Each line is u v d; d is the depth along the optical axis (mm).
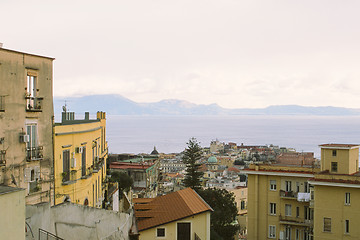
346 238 49875
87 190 36500
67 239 21547
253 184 60219
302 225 56031
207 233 35969
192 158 88500
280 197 57938
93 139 39312
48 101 29922
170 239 35094
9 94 26109
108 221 26000
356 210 49531
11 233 13891
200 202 39438
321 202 51500
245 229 96375
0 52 25422
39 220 19188
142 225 35625
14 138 26391
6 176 25500
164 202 41500
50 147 29953
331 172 53656
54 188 30234
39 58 28906
